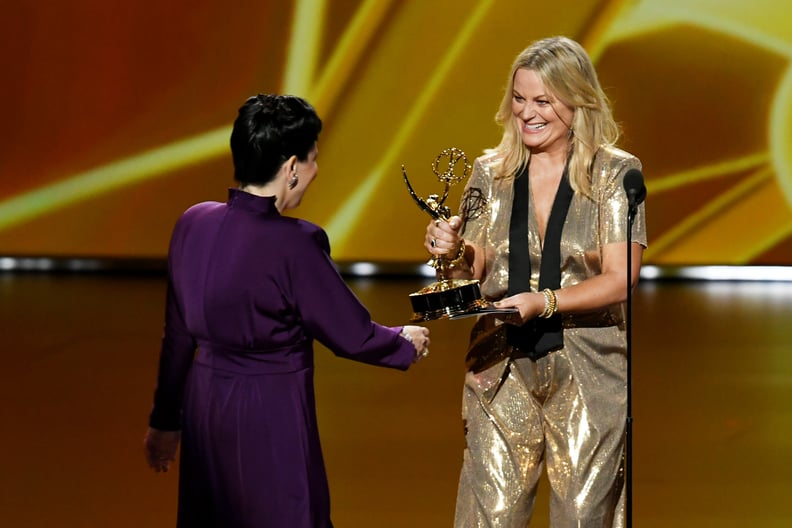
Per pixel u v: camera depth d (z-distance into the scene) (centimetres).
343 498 1612
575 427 1031
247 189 933
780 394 2200
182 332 966
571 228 1025
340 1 3541
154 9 3616
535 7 3481
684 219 3559
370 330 940
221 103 3641
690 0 3453
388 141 3588
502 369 1048
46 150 3709
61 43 3656
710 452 1844
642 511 1569
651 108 3506
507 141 1062
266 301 912
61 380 2308
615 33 3478
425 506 1583
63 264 3788
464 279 1034
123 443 1878
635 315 3017
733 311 3066
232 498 930
